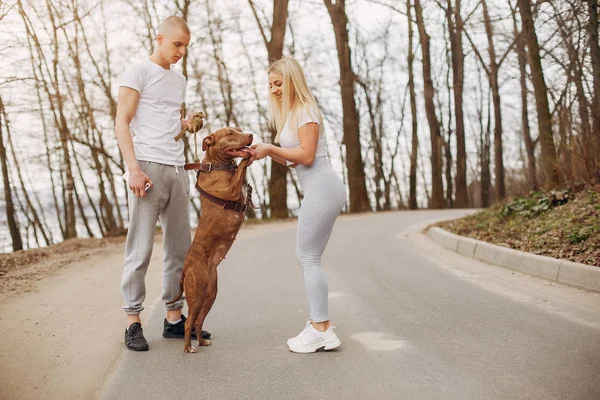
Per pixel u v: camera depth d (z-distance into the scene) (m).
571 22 11.59
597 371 3.41
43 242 28.34
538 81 10.98
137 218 4.34
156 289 6.43
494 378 3.41
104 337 4.52
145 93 4.34
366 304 5.48
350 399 3.21
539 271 6.35
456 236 9.12
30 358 4.01
